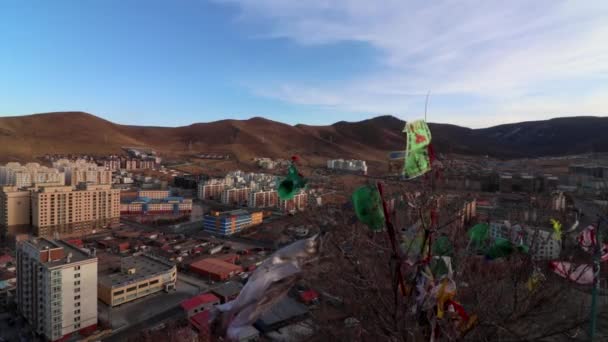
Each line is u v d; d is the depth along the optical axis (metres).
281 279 3.23
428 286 3.31
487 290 3.98
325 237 3.42
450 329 3.63
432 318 3.46
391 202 3.34
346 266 3.79
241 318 3.16
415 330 3.44
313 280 3.78
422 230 3.44
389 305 3.72
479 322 3.72
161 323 24.72
